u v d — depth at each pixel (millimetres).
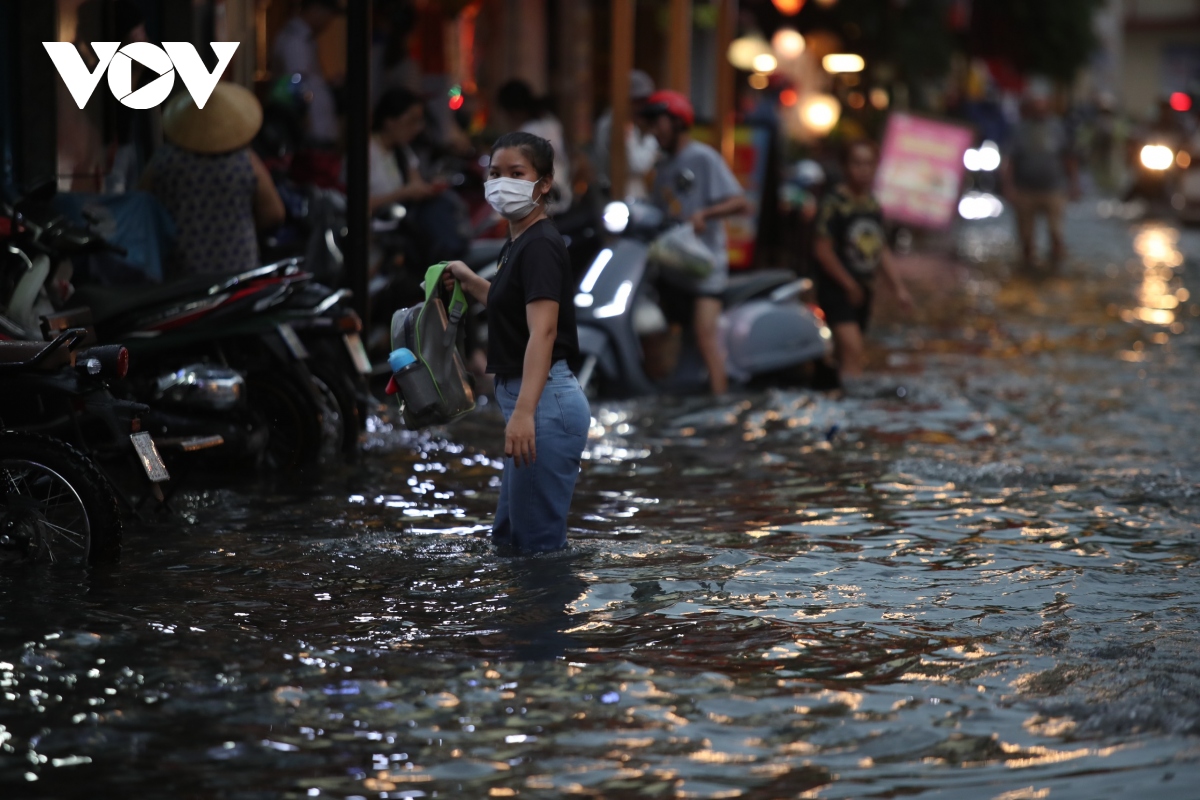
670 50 48531
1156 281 59000
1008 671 14406
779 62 69688
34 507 17547
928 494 22500
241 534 19297
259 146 29859
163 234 25078
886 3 81625
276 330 22891
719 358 32031
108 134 29984
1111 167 153500
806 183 57906
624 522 20438
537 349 17297
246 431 22234
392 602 16312
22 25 27344
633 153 43562
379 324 31422
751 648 14992
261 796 11555
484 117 57312
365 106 26500
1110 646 15195
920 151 58250
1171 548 19406
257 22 39156
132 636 14992
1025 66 106250
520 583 17094
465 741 12570
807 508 21484
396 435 26406
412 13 43406
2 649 14500
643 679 14023
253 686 13680
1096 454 25766
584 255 33656
